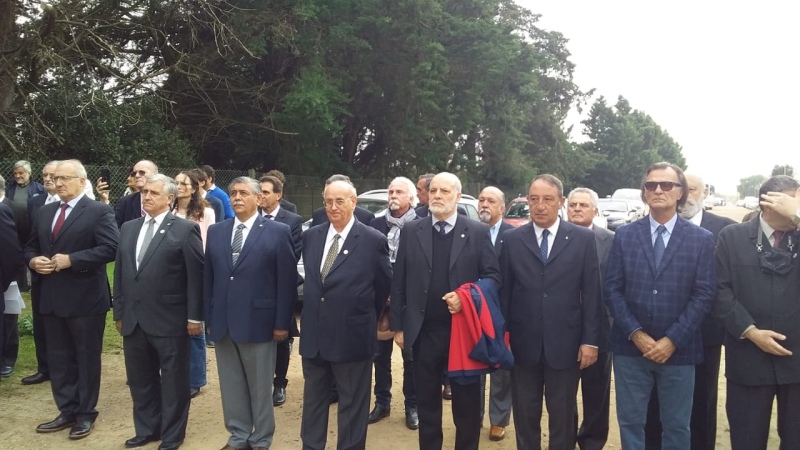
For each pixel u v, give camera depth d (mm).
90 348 4383
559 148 33938
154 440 4301
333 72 18125
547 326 3576
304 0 16859
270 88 18875
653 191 3352
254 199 4109
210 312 4086
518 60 22297
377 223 5359
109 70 13227
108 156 13383
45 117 13055
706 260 3307
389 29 18141
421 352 3729
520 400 3688
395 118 20000
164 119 16219
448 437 4438
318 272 3902
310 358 3857
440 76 19406
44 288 4316
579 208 4398
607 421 4105
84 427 4348
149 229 4230
